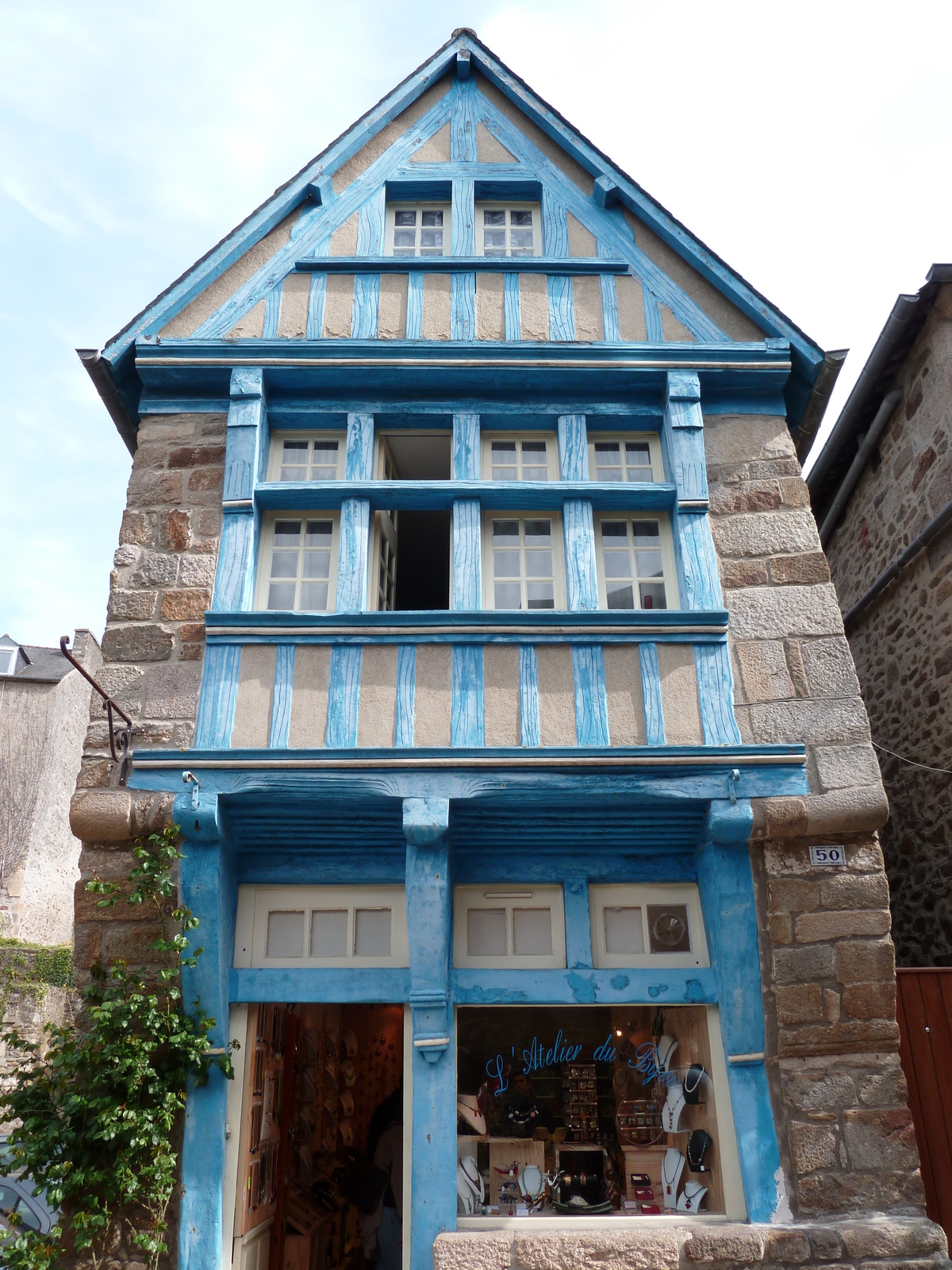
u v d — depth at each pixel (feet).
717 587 21.42
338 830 20.17
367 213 25.75
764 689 20.51
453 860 20.59
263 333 23.79
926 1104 20.04
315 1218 23.68
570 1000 19.30
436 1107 18.31
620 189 25.72
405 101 27.20
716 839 19.40
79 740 68.39
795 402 24.90
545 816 20.04
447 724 19.86
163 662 20.51
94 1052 17.61
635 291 24.68
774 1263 16.92
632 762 19.35
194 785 19.02
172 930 18.90
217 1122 18.20
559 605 22.06
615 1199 19.62
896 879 31.19
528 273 24.80
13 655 70.79
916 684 29.76
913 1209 17.52
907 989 20.86
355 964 19.74
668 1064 20.67
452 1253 17.11
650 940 20.08
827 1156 17.75
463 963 19.88
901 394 30.53
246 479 22.02
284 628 20.56
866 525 34.30
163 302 23.71
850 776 19.61
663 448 23.59
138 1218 17.46
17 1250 16.40
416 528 31.45
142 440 22.80
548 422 23.58
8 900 58.90
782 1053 18.37
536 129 27.17
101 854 19.33
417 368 22.91
